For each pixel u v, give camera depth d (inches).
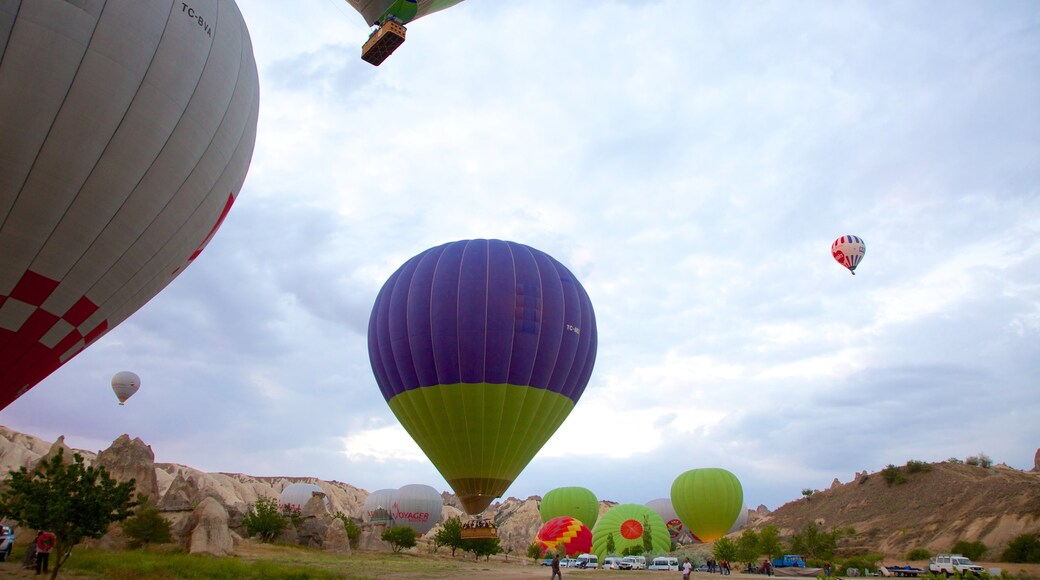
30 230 655.1
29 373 716.0
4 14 605.6
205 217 808.3
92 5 643.5
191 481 2251.5
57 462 759.7
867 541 3093.0
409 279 1320.1
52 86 626.8
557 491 3070.9
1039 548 2223.2
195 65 724.7
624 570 1900.8
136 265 746.8
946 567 1638.8
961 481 3198.8
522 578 1250.6
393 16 1208.8
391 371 1291.8
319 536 2267.5
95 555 1206.3
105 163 668.7
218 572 1039.0
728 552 1934.1
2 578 793.6
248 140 844.0
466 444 1222.3
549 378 1266.0
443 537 2682.1
